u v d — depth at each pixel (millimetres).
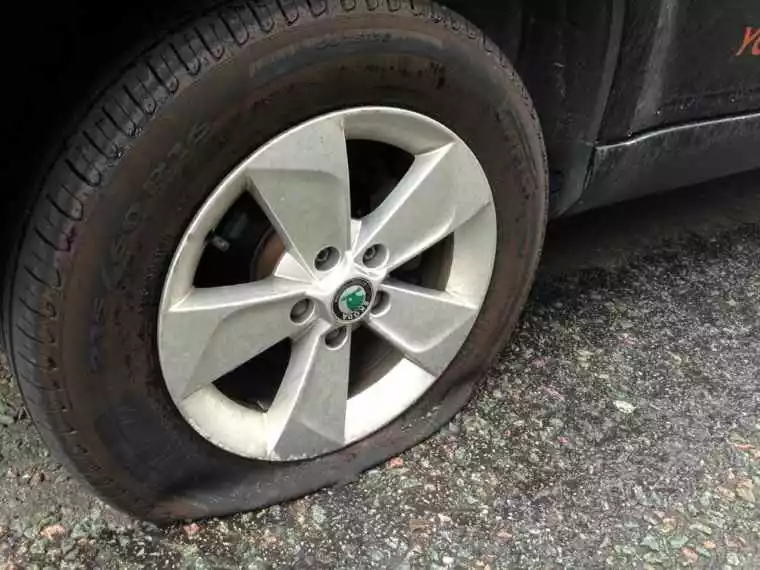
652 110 2152
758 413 2352
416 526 1910
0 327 1619
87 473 1636
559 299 2746
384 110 1618
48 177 1436
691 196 3467
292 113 1511
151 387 1602
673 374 2471
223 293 1620
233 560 1797
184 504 1802
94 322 1478
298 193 1585
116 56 1480
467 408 2252
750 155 2549
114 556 1782
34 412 1562
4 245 1550
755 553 1928
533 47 2020
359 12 1491
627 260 3008
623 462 2141
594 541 1919
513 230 1958
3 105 1607
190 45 1406
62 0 1543
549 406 2293
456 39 1626
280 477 1901
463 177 1797
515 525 1938
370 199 1891
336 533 1878
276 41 1439
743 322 2744
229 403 1788
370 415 1979
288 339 1884
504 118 1779
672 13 1992
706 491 2078
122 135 1391
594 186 2189
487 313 2041
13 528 1828
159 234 1476
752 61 2258
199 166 1463
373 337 2029
